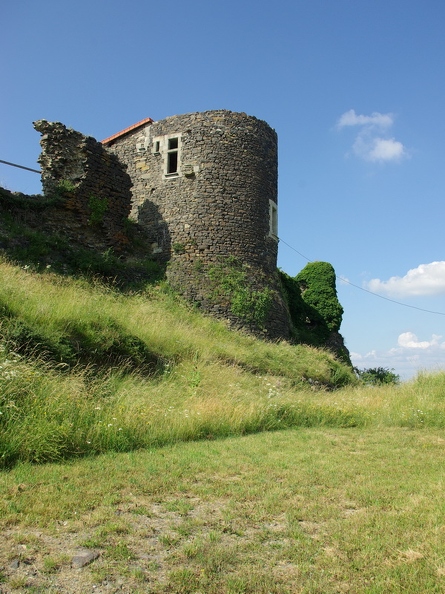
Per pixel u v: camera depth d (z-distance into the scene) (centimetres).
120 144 2239
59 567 320
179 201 2027
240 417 857
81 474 512
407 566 335
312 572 328
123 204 1942
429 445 775
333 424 988
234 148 2047
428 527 406
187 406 842
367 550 361
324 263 2870
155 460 589
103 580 308
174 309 1741
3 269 1235
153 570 324
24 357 765
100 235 1852
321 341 2684
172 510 434
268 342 1914
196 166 2020
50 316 997
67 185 1742
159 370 1095
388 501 477
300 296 2703
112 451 615
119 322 1159
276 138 2252
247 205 2041
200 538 376
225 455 646
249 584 307
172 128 2102
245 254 2005
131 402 777
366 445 772
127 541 364
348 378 1867
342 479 554
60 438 577
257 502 463
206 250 1962
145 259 2000
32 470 509
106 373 941
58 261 1617
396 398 1202
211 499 469
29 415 583
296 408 1003
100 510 418
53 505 417
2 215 1580
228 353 1435
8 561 323
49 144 1766
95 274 1689
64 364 802
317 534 394
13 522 381
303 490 506
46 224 1697
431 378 1423
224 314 1895
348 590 305
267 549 362
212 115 2053
